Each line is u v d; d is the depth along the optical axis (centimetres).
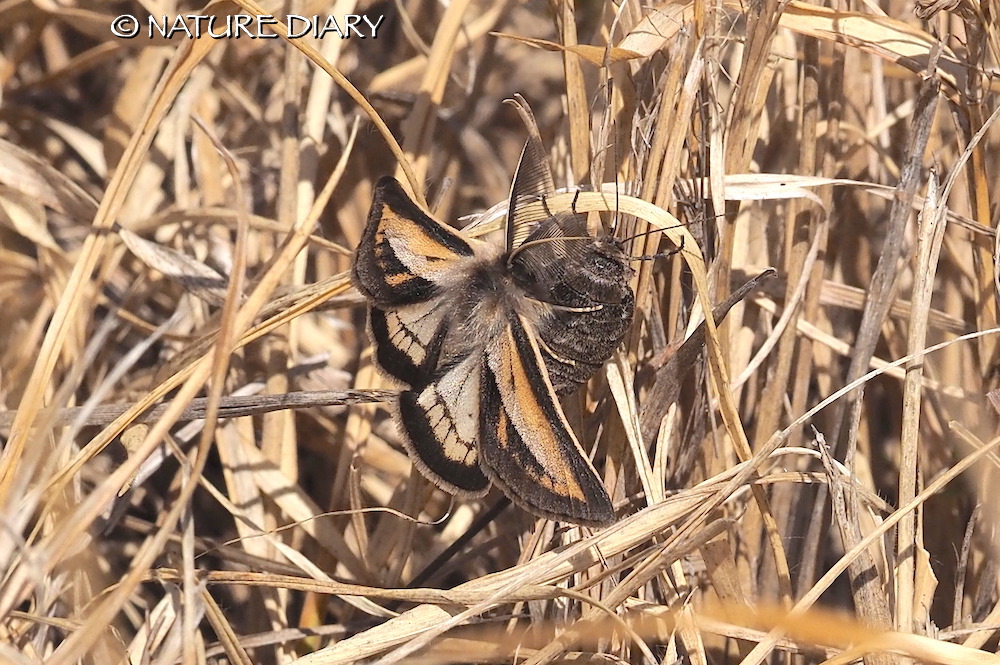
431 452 85
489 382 85
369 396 86
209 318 88
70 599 86
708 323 85
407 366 85
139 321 88
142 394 88
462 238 86
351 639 85
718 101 86
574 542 85
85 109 92
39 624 85
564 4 86
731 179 86
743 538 87
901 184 86
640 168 86
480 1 92
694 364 86
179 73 85
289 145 88
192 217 88
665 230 85
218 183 89
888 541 85
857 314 88
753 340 87
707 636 86
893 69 88
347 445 88
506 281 86
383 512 87
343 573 88
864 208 88
